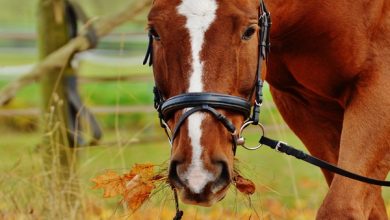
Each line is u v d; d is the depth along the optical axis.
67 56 12.37
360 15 8.05
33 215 10.25
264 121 18.70
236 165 7.25
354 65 8.12
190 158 6.29
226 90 6.45
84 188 10.78
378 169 7.91
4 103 12.41
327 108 8.90
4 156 12.24
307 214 12.34
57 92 12.73
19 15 34.34
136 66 22.05
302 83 8.61
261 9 6.97
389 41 8.11
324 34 8.09
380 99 7.97
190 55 6.41
